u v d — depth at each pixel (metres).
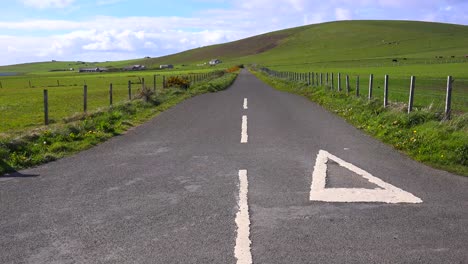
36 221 5.54
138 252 4.55
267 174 7.63
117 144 11.13
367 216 5.46
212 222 5.35
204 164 8.55
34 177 7.81
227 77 58.16
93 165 8.73
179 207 5.95
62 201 6.35
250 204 6.00
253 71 103.50
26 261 4.41
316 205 5.91
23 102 35.72
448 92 12.00
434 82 39.50
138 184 7.20
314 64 137.12
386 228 5.07
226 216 5.55
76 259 4.43
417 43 173.00
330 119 15.31
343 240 4.74
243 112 17.81
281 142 10.80
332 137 11.49
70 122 15.03
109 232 5.12
